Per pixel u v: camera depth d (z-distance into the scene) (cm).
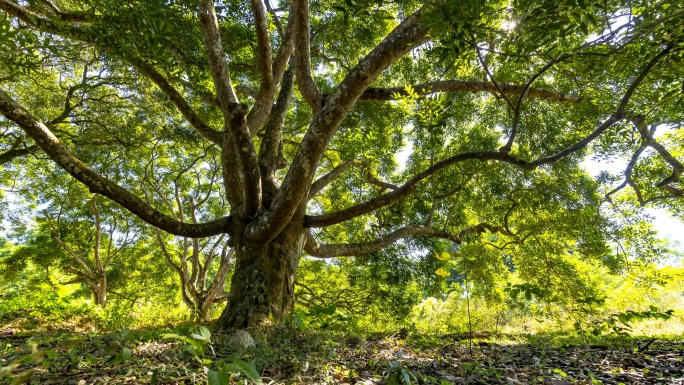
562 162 845
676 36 245
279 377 264
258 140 1112
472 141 920
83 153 1204
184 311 1222
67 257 1708
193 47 585
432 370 310
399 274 1048
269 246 594
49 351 275
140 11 363
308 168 502
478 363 337
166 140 1270
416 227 785
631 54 306
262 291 558
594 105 535
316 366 285
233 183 645
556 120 859
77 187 1482
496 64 712
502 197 942
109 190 505
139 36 405
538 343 494
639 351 419
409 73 935
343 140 997
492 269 980
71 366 268
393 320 1055
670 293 1000
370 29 898
